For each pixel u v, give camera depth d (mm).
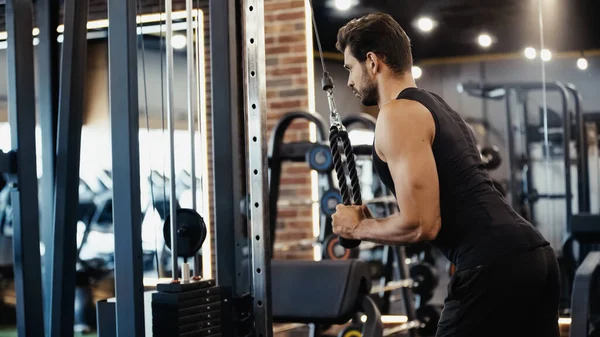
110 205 5719
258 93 2162
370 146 4480
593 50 4688
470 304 1957
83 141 5730
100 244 5727
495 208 1972
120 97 1961
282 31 5398
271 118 5449
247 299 2193
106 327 2217
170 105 2012
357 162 5066
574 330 3191
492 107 4863
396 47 2066
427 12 4980
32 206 2354
